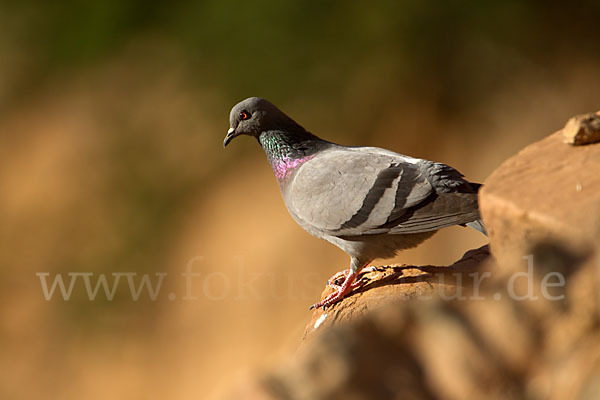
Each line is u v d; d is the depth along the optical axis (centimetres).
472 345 243
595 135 372
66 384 1764
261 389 241
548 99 1620
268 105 664
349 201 592
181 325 1652
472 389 237
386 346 247
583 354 231
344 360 243
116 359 1702
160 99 2022
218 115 1888
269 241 1609
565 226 302
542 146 383
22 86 2275
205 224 1759
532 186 337
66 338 1792
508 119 1614
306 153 655
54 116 2192
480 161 1591
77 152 2081
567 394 227
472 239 1380
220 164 1823
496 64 1661
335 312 534
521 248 279
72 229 1969
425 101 1672
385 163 599
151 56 2102
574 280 248
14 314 1881
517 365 238
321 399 238
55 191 2042
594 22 1659
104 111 2092
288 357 275
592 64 1641
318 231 625
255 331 1520
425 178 583
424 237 591
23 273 1919
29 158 2158
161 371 1652
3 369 1788
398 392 239
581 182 332
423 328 249
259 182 1731
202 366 1570
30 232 2008
